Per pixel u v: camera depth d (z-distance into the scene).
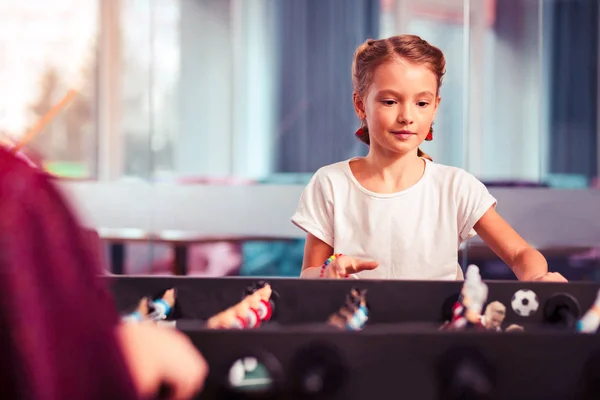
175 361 0.52
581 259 3.54
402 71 1.24
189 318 0.91
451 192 1.36
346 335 0.76
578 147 5.11
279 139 4.98
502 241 1.31
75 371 0.40
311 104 4.93
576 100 5.09
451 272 1.36
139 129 4.55
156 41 4.62
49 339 0.40
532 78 5.12
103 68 4.29
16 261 0.40
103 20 4.27
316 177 1.42
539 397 0.77
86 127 4.45
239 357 0.75
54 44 4.51
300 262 4.07
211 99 4.95
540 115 5.11
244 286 0.91
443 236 1.36
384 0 4.79
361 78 1.31
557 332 0.77
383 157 1.37
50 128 4.43
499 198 3.04
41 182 0.42
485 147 5.10
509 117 5.13
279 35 4.95
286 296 0.90
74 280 0.41
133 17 4.51
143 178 4.47
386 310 0.90
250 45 4.98
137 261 3.75
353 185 1.39
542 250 3.44
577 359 0.77
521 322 0.89
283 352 0.76
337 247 1.37
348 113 4.86
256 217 3.32
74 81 4.50
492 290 0.90
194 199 3.39
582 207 3.01
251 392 0.75
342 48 4.86
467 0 3.46
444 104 4.98
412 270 1.35
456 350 0.76
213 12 4.92
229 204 3.36
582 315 0.89
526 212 3.03
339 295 0.90
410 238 1.36
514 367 0.76
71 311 0.41
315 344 0.75
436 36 4.93
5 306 0.39
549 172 5.11
